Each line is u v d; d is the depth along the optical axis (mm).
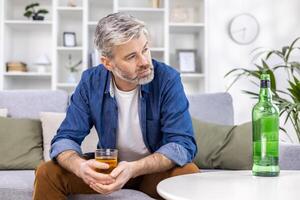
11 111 2611
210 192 973
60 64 4297
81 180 1424
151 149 1654
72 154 1448
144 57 1446
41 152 2473
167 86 1590
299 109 2230
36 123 2551
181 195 938
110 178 1268
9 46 4176
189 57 4277
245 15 4258
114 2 4105
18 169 2385
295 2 4305
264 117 1259
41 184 1399
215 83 4227
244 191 984
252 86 4215
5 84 4016
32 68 4285
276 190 999
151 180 1519
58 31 4152
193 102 2621
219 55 4242
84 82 1669
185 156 1466
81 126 1626
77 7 4066
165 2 4105
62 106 2670
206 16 4137
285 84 4164
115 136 1637
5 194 1899
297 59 4227
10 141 2420
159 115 1592
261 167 1249
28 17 4234
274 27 4285
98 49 1509
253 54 4258
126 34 1413
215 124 2502
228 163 2322
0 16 3998
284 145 2020
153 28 4387
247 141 2348
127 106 1616
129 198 1399
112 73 1625
